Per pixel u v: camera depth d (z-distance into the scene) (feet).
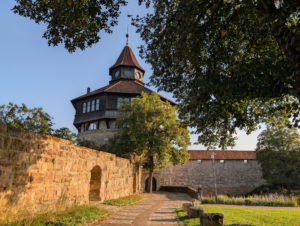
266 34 21.72
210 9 21.58
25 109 69.15
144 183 108.47
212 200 58.13
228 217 29.43
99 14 22.39
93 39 24.67
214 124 26.81
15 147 21.27
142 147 71.61
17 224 19.51
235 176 118.21
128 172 63.21
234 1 18.86
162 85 27.84
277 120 28.60
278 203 52.75
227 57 23.09
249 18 21.58
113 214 31.91
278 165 108.06
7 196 20.03
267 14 16.69
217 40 22.82
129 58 126.21
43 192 25.50
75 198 32.86
